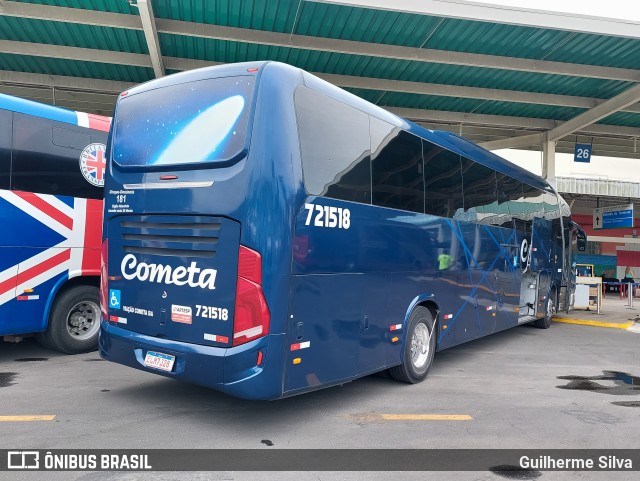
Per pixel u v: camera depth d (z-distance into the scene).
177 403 5.11
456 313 6.96
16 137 6.36
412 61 11.90
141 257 4.73
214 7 9.59
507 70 12.38
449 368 7.25
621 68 12.43
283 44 10.60
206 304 4.25
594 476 3.82
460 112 15.67
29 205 6.47
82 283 7.28
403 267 5.66
